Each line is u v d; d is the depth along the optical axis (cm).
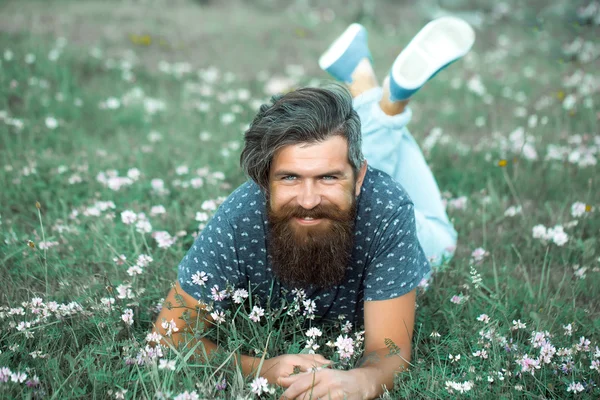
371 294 225
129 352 217
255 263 230
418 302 270
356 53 319
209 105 567
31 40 666
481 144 477
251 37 825
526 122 546
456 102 609
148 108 532
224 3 1045
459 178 424
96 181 388
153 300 267
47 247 288
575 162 429
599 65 712
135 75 646
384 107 278
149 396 204
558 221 356
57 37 717
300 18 940
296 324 236
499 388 213
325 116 194
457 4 1019
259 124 200
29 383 201
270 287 238
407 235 222
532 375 219
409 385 217
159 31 805
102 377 208
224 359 221
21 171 389
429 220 304
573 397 216
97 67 648
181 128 511
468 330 249
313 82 666
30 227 343
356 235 221
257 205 220
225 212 224
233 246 224
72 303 243
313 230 204
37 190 381
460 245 338
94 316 243
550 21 838
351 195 204
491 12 975
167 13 908
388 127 279
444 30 268
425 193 307
